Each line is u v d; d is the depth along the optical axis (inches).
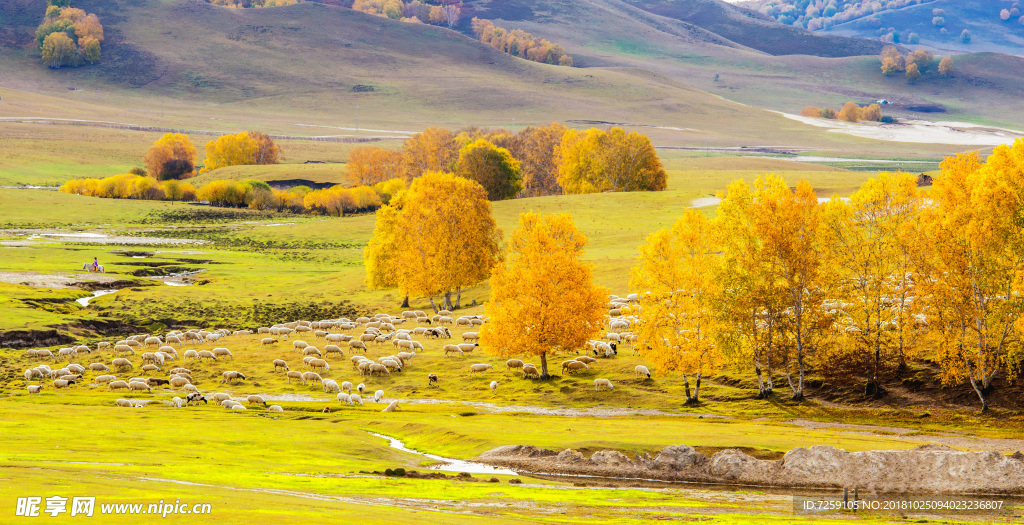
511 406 2287.2
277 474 1338.6
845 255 2352.4
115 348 3031.5
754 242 2285.9
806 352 2504.9
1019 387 2025.1
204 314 3853.3
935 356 2252.7
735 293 2261.3
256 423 1984.5
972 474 1422.2
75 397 2420.0
